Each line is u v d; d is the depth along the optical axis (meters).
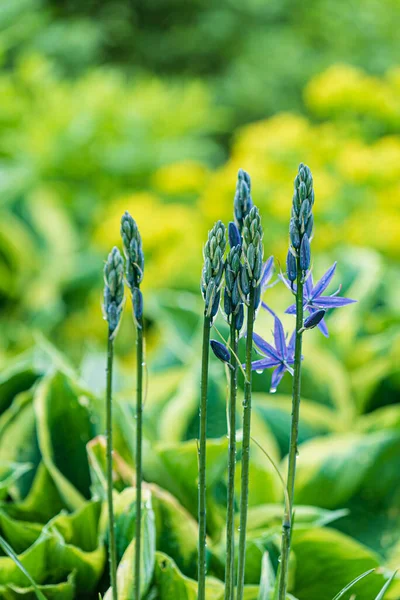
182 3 10.76
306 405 2.16
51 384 1.87
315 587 1.79
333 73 4.26
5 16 5.94
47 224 4.53
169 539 1.71
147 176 5.37
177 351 2.48
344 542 1.74
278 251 3.53
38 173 5.18
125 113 5.41
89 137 5.18
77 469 1.88
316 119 8.60
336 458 1.92
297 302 1.38
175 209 4.05
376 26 9.38
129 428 1.83
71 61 8.59
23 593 1.67
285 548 1.41
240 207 1.42
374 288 2.67
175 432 1.96
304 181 1.36
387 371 2.42
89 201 5.21
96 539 1.76
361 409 2.46
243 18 10.38
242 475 1.40
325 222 3.64
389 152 3.66
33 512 1.85
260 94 9.26
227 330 2.25
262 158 3.81
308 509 1.81
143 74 10.23
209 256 1.36
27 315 4.23
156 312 2.61
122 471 1.76
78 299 4.40
